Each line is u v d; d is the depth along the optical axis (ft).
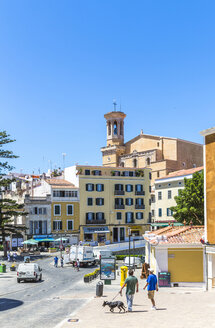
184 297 75.00
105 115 384.27
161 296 78.38
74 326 49.93
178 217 203.21
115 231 291.79
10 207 224.74
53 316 64.13
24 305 80.02
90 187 285.43
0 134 220.43
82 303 78.38
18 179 324.60
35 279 127.85
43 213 267.18
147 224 300.40
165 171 322.96
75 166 287.07
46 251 250.98
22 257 222.28
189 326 45.88
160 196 291.58
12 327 55.72
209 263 93.45
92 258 184.85
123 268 106.11
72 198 278.05
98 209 286.05
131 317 54.24
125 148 376.48
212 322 47.78
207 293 82.38
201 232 112.78
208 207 93.35
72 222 275.80
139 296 79.25
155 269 107.55
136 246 239.50
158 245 104.32
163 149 343.46
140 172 303.89
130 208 296.71
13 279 140.26
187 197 197.16
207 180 94.07
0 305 81.56
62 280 132.77
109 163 375.66
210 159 93.30
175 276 103.81
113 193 292.81
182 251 104.42
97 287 82.64
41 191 285.02
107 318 54.75
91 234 282.56
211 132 92.43
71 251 182.91
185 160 341.00
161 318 52.01
